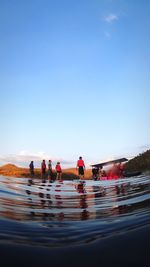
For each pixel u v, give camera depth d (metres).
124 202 5.27
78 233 2.60
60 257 1.94
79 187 11.69
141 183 10.09
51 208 5.00
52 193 8.61
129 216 3.46
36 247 2.12
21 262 1.85
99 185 12.30
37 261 1.88
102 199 6.50
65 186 12.22
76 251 2.04
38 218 3.67
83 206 5.37
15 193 7.42
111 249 2.06
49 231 2.68
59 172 25.50
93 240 2.29
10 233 2.52
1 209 4.30
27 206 5.05
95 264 1.86
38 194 7.89
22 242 2.22
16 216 3.69
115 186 10.41
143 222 2.82
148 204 4.59
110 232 2.54
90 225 3.00
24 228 2.76
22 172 33.53
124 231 2.48
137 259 1.89
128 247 2.07
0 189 8.05
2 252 1.97
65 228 2.86
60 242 2.27
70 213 4.35
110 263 1.86
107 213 4.06
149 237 2.22
